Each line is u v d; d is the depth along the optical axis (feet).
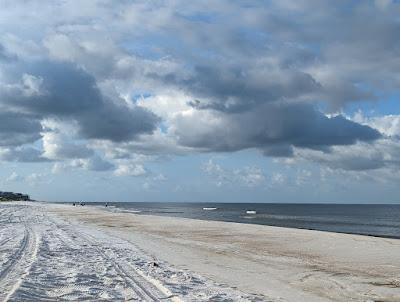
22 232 78.28
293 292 35.55
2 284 29.43
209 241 76.54
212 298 29.25
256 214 280.72
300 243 74.79
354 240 80.12
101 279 33.96
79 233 82.33
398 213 348.59
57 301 25.82
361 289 37.91
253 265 50.14
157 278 35.86
